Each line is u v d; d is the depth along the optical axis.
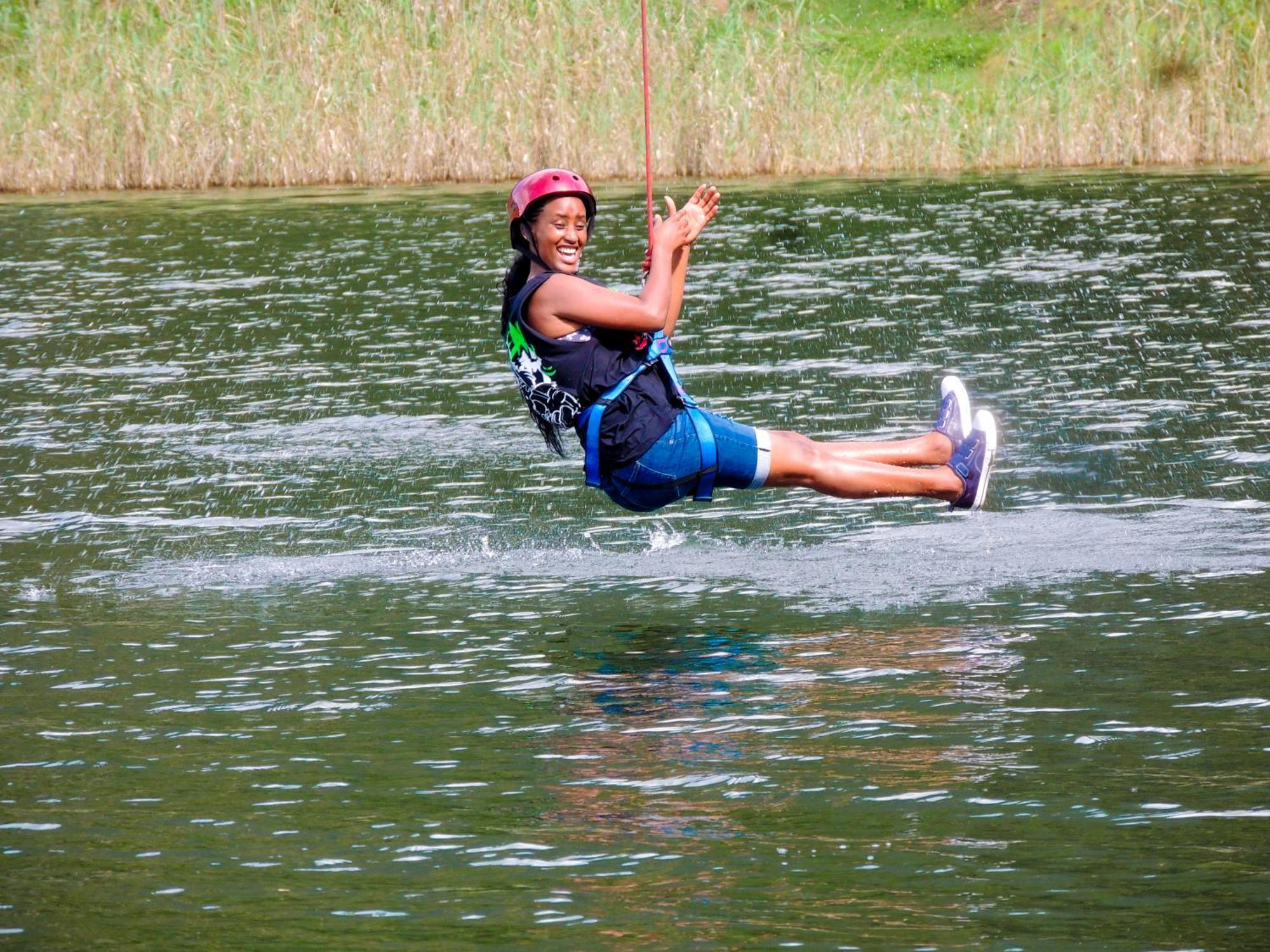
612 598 22.11
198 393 38.34
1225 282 49.09
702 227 20.41
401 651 19.98
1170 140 86.44
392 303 50.72
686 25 91.56
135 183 88.00
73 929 12.51
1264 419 32.00
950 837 13.74
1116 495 26.88
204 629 21.12
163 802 15.12
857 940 11.92
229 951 12.06
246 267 59.03
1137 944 11.77
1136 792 14.60
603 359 19.69
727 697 17.72
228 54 90.44
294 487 29.36
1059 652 18.97
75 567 24.45
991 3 110.44
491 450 31.98
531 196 20.02
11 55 93.44
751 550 24.48
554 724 17.00
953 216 66.94
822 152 88.06
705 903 12.61
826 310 47.25
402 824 14.42
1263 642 19.02
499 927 12.30
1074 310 45.59
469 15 92.12
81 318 49.41
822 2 115.88
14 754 16.56
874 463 20.67
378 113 87.88
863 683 18.08
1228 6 89.75
